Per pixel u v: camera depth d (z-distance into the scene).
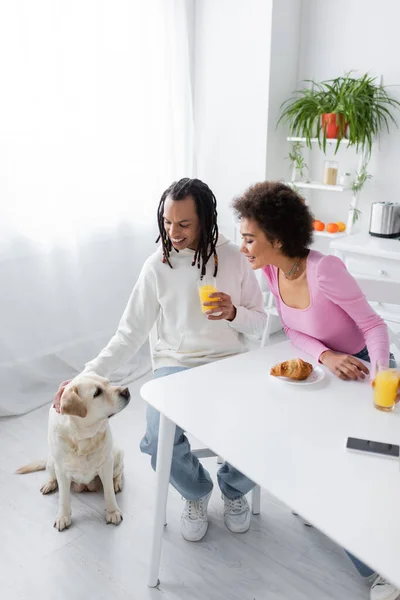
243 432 1.12
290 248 1.43
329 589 1.57
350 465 1.01
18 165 2.46
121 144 2.88
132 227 3.04
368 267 2.76
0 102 2.36
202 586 1.58
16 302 2.58
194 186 1.54
